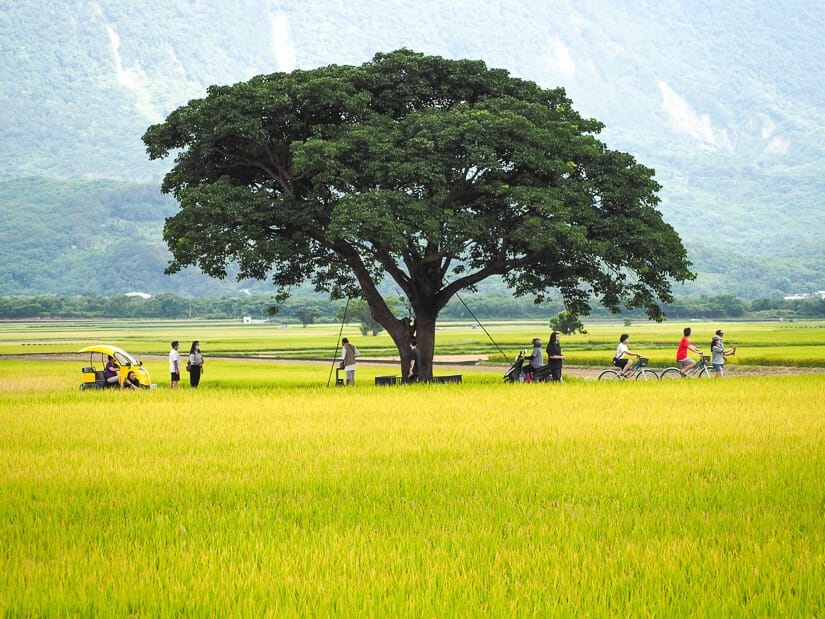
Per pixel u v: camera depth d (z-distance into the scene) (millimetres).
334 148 59594
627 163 70750
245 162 67062
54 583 15336
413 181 61938
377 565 16188
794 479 23359
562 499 21375
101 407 46438
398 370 101188
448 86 69062
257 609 14000
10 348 186125
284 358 138750
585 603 14203
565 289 75250
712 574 15523
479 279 69188
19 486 23828
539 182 65188
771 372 84625
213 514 20391
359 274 67562
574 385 56562
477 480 24062
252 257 60031
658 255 66875
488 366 107750
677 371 63375
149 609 14141
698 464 25984
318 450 29844
